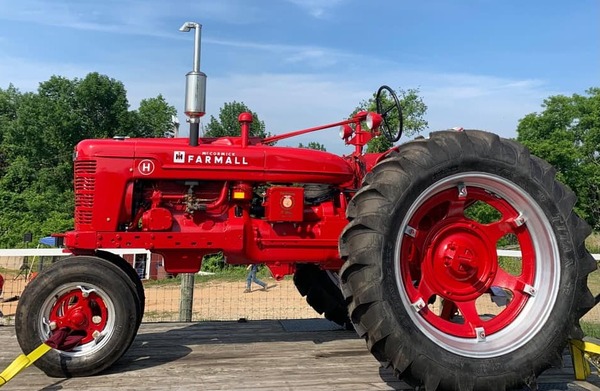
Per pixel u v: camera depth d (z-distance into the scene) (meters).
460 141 2.95
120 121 36.25
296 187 3.55
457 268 3.05
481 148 2.96
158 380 2.95
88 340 3.09
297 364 3.30
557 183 3.09
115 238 3.28
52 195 31.41
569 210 3.04
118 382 2.91
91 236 3.26
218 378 3.00
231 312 10.02
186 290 6.07
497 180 2.98
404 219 2.80
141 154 3.34
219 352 3.57
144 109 39.47
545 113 33.06
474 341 2.88
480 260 3.12
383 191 2.78
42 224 27.06
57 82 35.06
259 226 3.54
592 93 34.12
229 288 13.68
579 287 2.98
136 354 3.51
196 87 3.50
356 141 3.91
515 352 2.84
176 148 3.40
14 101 45.75
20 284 14.60
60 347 3.01
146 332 4.21
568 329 2.93
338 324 4.43
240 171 3.46
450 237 3.11
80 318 3.08
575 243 3.00
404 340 2.67
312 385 2.89
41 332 3.02
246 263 3.54
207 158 3.42
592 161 33.22
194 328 4.38
